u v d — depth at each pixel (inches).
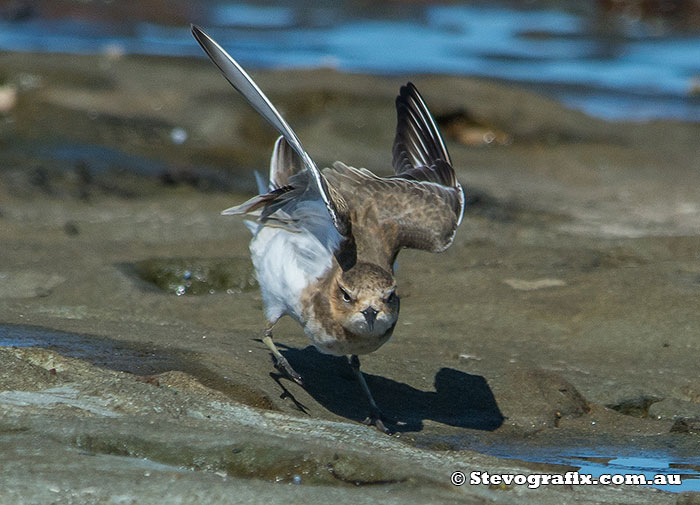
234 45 1355.8
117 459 286.7
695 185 882.8
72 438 297.0
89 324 446.9
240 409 340.8
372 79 1078.4
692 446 386.3
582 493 306.8
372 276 362.9
